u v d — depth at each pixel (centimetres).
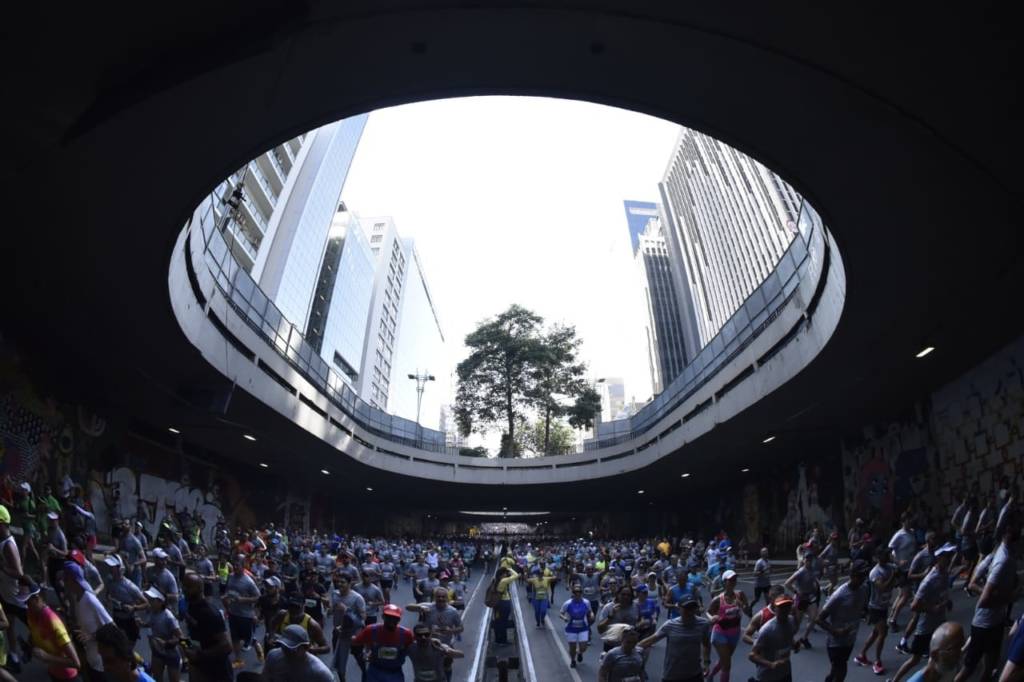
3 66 902
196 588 593
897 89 947
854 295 1504
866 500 2530
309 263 7681
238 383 2217
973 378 1902
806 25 877
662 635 701
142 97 950
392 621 699
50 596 1064
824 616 796
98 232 1307
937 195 1159
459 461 4797
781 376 2123
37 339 1827
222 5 859
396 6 884
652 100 1084
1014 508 1138
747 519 3984
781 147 1116
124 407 2433
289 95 1003
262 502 3862
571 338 5981
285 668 532
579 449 6650
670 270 14688
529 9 903
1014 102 927
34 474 1848
